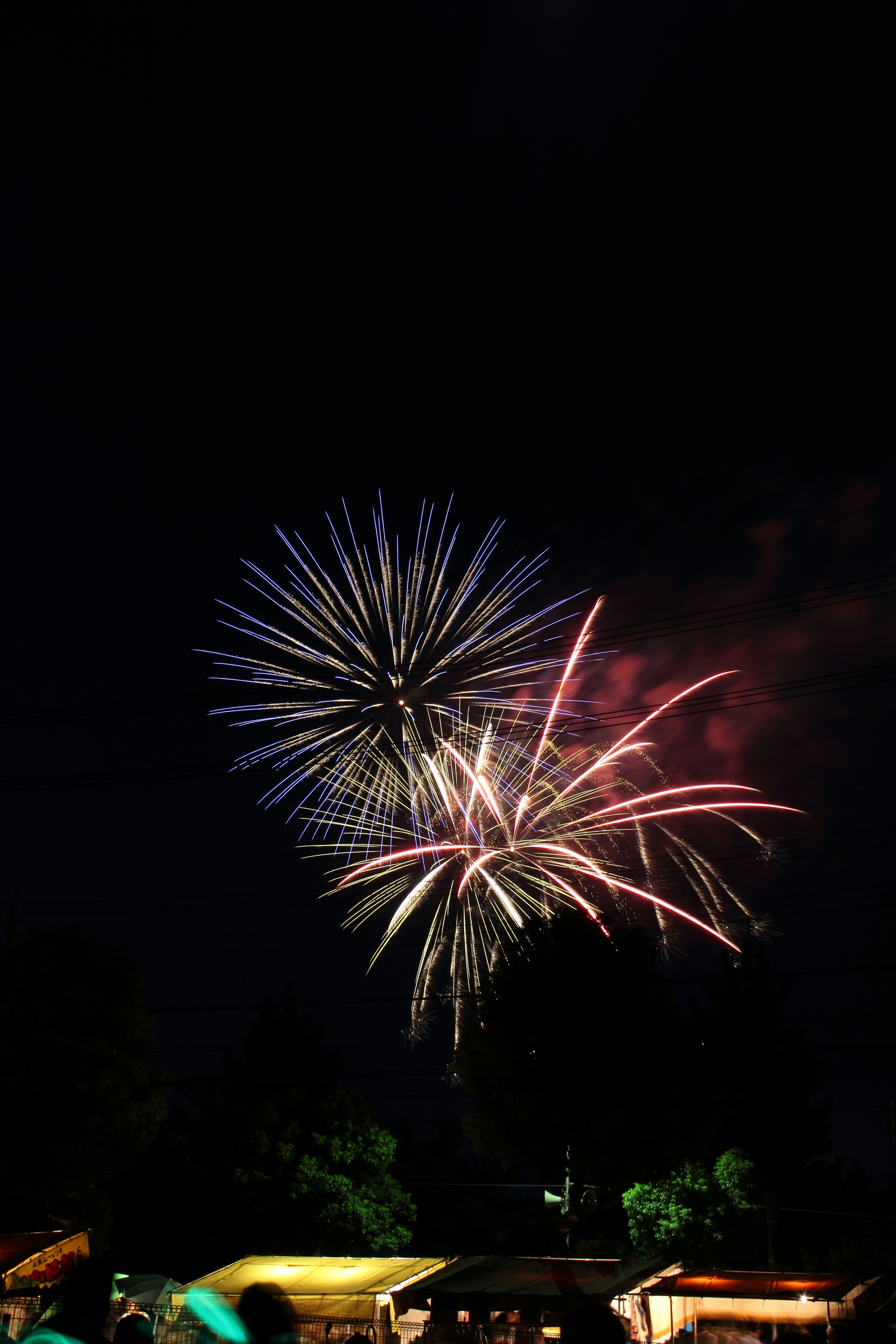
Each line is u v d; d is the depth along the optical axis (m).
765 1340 22.14
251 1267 28.56
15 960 30.25
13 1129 28.33
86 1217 31.48
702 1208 38.34
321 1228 40.31
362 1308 25.75
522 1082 26.77
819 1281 22.33
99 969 30.34
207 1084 51.19
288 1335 5.41
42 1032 28.81
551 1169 27.69
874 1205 54.97
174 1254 43.66
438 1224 56.66
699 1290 22.28
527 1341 22.34
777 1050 51.28
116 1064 29.45
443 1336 22.77
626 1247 40.09
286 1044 52.41
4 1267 22.67
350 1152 41.66
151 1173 45.12
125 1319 6.41
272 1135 42.62
